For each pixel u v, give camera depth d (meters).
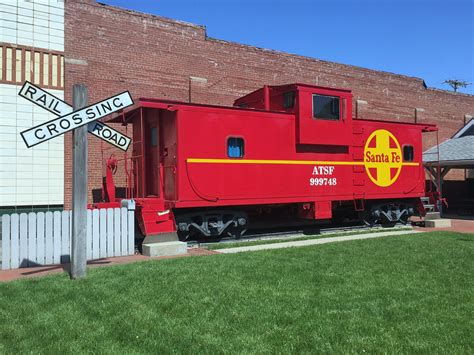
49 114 13.80
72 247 7.09
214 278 7.01
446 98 27.27
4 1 13.16
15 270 8.25
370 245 10.61
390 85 24.12
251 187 11.66
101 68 14.80
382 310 5.43
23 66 13.45
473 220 18.77
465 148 21.12
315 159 12.89
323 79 21.09
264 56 19.05
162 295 6.04
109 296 6.02
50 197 13.95
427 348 4.27
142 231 10.73
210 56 17.44
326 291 6.28
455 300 5.87
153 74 15.95
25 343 4.44
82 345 4.39
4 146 13.16
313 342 4.43
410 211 16.16
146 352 4.23
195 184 10.80
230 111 11.41
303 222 16.69
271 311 5.38
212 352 4.21
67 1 14.27
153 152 11.93
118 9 15.27
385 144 14.71
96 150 14.72
